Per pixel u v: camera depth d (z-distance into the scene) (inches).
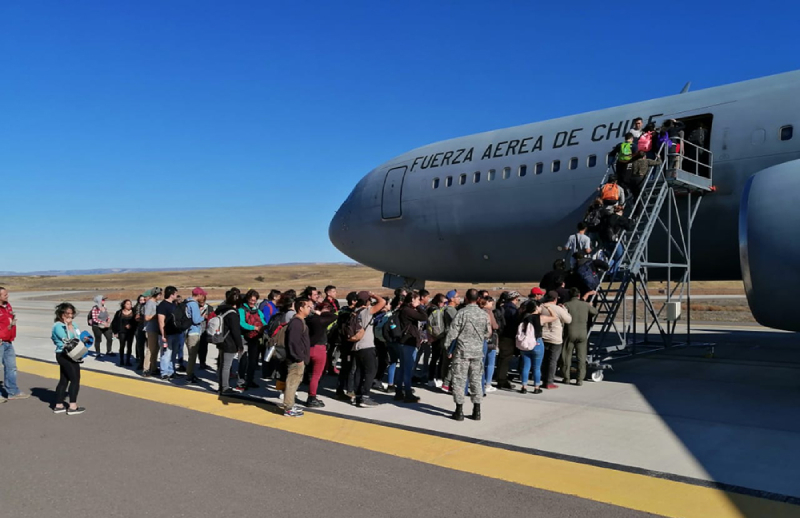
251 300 450.3
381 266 877.8
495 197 665.0
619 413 356.8
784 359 590.6
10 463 260.2
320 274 7126.0
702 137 530.9
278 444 290.8
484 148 703.1
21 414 360.5
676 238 559.2
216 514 202.1
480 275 761.6
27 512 204.1
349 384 410.3
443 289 3196.4
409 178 778.8
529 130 671.1
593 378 468.8
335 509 206.4
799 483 231.3
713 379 478.9
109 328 666.2
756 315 445.1
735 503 210.5
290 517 199.5
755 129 505.4
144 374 517.3
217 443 293.0
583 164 592.7
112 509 206.7
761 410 362.6
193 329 478.0
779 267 409.1
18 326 1128.8
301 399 408.8
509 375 508.4
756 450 276.7
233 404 390.3
